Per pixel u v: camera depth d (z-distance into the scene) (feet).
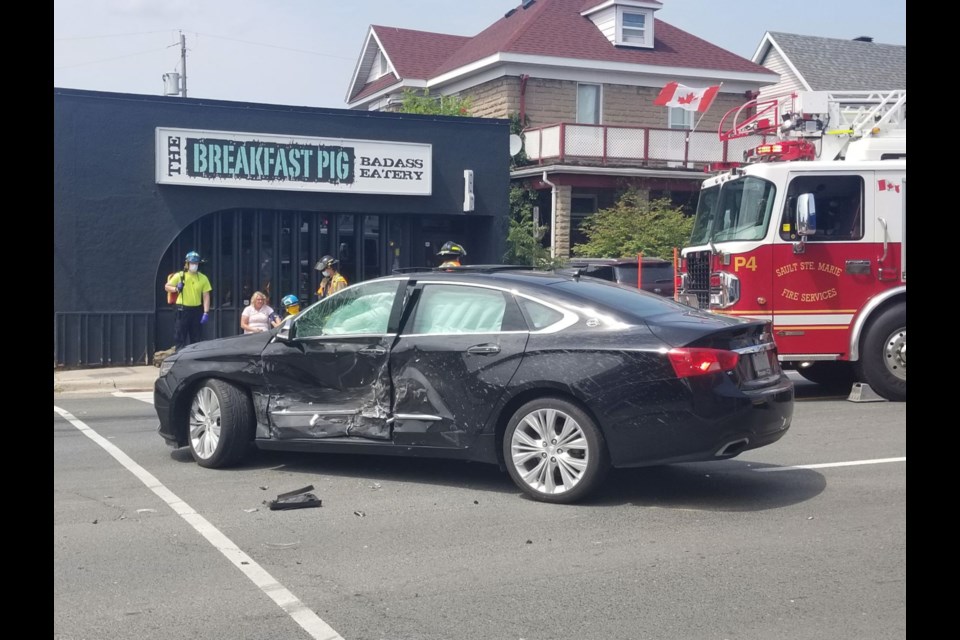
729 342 23.44
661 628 16.08
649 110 102.22
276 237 62.03
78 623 16.49
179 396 28.89
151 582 18.56
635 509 23.57
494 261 66.54
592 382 23.29
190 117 58.18
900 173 39.88
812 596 17.48
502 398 24.32
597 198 93.86
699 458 22.99
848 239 39.91
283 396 27.50
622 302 24.88
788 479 26.63
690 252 44.88
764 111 48.29
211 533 21.84
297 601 17.49
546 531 21.79
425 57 115.03
